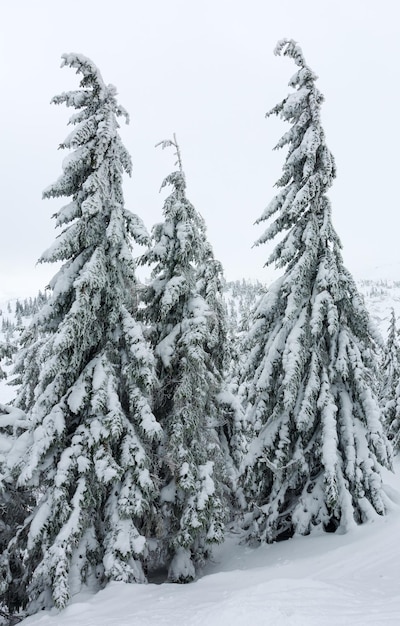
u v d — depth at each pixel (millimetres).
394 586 8336
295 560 11422
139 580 11734
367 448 13250
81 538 11703
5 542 12672
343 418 13711
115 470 11516
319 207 14703
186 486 12586
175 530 13461
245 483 14289
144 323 15750
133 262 12695
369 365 14398
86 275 12094
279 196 15367
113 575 11086
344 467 13227
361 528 12016
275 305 15023
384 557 10055
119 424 11883
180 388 13422
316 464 14070
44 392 12516
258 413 14273
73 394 12273
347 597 7566
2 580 11461
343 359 13773
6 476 11711
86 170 13711
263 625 6426
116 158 13750
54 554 10680
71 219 13328
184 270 14672
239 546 15164
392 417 33156
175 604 9109
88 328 12852
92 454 11961
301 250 15000
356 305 14203
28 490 12719
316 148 14156
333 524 13500
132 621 8117
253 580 10391
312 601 7273
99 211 12867
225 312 17641
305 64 14883
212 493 12836
